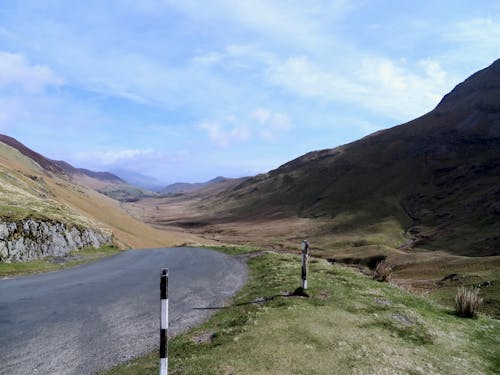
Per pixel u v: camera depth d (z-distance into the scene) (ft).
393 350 33.78
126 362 33.17
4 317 47.65
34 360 33.81
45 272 88.38
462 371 31.53
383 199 625.41
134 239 249.96
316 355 31.32
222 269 87.86
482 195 521.65
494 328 45.88
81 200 323.37
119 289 65.51
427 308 51.21
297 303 46.83
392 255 278.67
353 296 51.60
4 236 101.76
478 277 142.20
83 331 41.86
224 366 29.25
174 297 58.13
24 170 298.56
